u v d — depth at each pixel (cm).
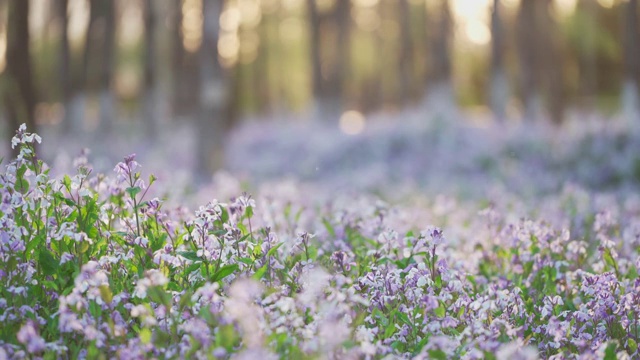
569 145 2275
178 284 476
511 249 641
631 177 2061
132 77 5231
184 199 1086
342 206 827
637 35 2917
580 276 616
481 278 618
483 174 2258
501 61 3409
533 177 2047
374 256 573
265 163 2797
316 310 432
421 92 5684
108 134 3425
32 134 510
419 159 2461
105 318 438
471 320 479
